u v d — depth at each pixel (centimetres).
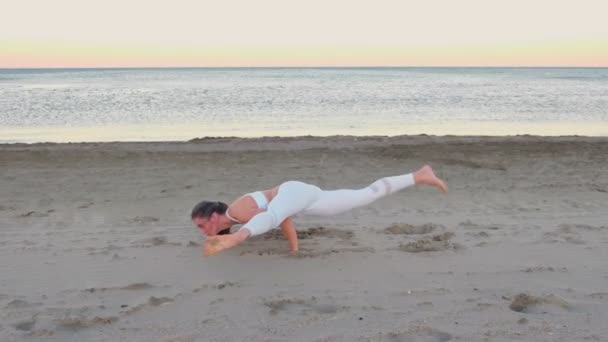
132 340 371
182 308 425
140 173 1027
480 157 1188
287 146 1355
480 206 782
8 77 9206
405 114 2658
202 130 2042
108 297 449
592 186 915
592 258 544
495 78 8831
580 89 4894
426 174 570
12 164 1117
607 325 391
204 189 898
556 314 413
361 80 7869
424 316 408
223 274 500
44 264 532
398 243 592
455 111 2820
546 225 672
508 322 396
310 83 6525
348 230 644
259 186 921
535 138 1505
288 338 372
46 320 402
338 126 2180
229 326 392
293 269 511
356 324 394
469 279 487
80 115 2559
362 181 966
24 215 735
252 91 4588
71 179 976
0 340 370
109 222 699
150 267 521
